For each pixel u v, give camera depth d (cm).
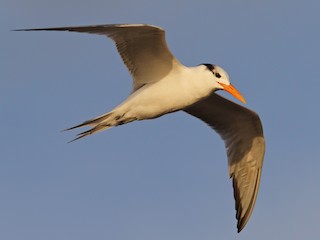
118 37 1401
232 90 1484
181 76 1474
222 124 1670
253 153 1658
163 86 1470
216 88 1491
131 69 1470
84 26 1338
